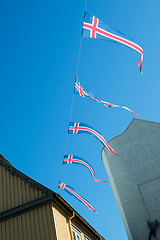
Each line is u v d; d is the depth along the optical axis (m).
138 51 9.15
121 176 19.66
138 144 20.16
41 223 11.64
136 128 20.88
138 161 19.56
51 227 11.38
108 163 20.92
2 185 13.60
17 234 11.67
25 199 12.71
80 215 14.10
